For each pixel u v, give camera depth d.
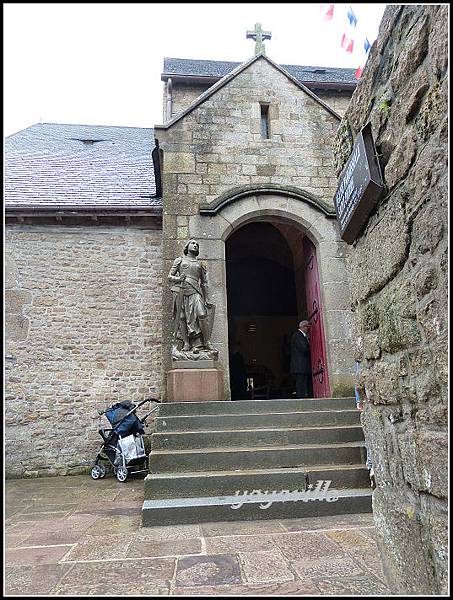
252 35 9.79
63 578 2.74
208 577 2.67
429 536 1.79
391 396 2.17
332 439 5.30
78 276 8.28
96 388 7.92
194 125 8.11
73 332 8.05
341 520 3.97
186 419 5.45
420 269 1.85
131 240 8.57
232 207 7.71
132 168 10.88
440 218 1.67
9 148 11.51
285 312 15.09
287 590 2.43
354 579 2.55
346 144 2.78
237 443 5.17
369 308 2.50
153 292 8.40
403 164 1.98
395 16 2.08
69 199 8.80
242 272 15.05
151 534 3.72
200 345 6.79
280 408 5.97
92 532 3.86
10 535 3.82
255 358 14.66
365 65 2.48
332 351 7.37
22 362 7.81
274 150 8.22
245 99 8.41
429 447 1.78
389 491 2.25
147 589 2.52
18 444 7.53
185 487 4.41
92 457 7.66
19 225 8.30
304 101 8.60
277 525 3.87
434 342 1.73
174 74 10.98
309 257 8.52
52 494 5.86
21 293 8.05
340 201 2.85
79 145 12.38
